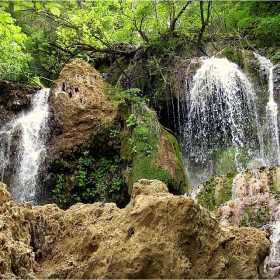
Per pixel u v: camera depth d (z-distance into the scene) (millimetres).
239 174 7926
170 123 13352
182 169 11156
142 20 15086
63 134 12531
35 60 19000
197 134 12781
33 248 4324
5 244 3639
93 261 3500
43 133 13102
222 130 12461
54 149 12445
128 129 11406
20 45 17078
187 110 12969
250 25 15711
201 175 12375
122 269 3293
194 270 3379
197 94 12805
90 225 4309
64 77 13297
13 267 3625
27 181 12758
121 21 16906
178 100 13055
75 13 16672
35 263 3982
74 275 3633
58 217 4781
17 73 16891
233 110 12375
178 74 13281
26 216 4410
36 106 13891
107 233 3852
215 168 12086
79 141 12172
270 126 11695
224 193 7941
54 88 13305
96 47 17062
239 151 11992
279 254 6496
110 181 11531
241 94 12391
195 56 14703
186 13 16219
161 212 3500
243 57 13039
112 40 18422
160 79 13828
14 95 14266
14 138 13516
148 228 3482
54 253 4285
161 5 14773
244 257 3652
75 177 12008
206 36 15539
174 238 3391
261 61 12828
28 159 12977
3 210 4305
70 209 4949
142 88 14203
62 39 17562
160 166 10625
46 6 5648
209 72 12789
